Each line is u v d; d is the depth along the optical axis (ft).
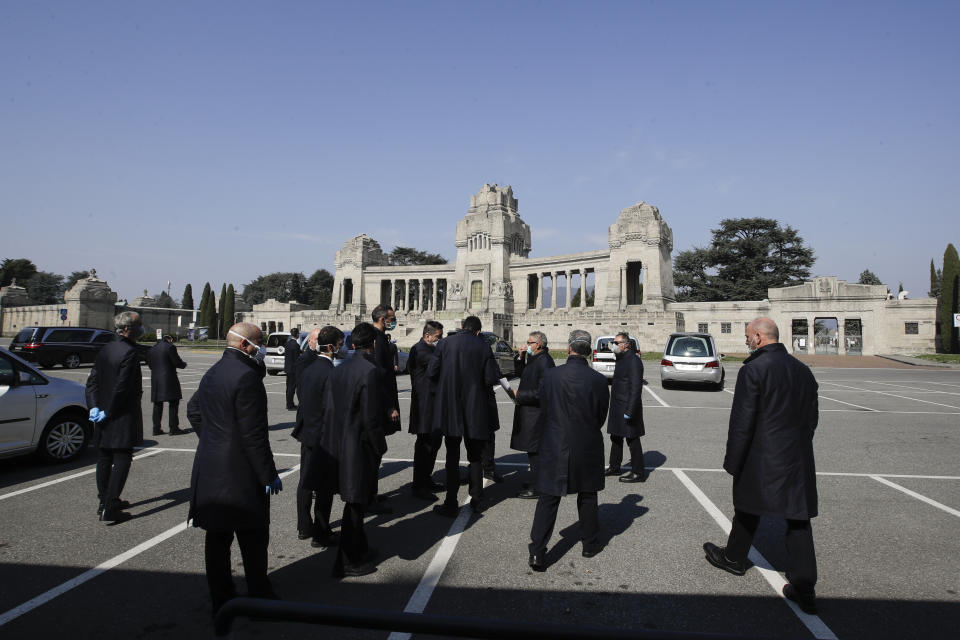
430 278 236.63
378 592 14.93
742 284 222.07
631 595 14.82
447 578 15.81
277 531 19.98
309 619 7.54
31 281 326.85
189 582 15.60
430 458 23.88
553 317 196.85
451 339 21.85
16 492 23.79
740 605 14.29
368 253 250.37
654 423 42.86
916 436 37.29
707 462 30.09
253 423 13.71
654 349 172.14
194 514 13.65
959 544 18.51
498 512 21.90
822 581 15.72
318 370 19.80
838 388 71.67
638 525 20.29
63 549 17.71
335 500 23.75
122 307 202.59
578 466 16.85
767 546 18.58
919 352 153.07
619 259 189.67
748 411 15.11
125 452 20.39
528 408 24.00
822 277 164.96
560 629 7.16
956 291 147.23
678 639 6.99
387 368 21.61
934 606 14.28
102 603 14.32
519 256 222.48
